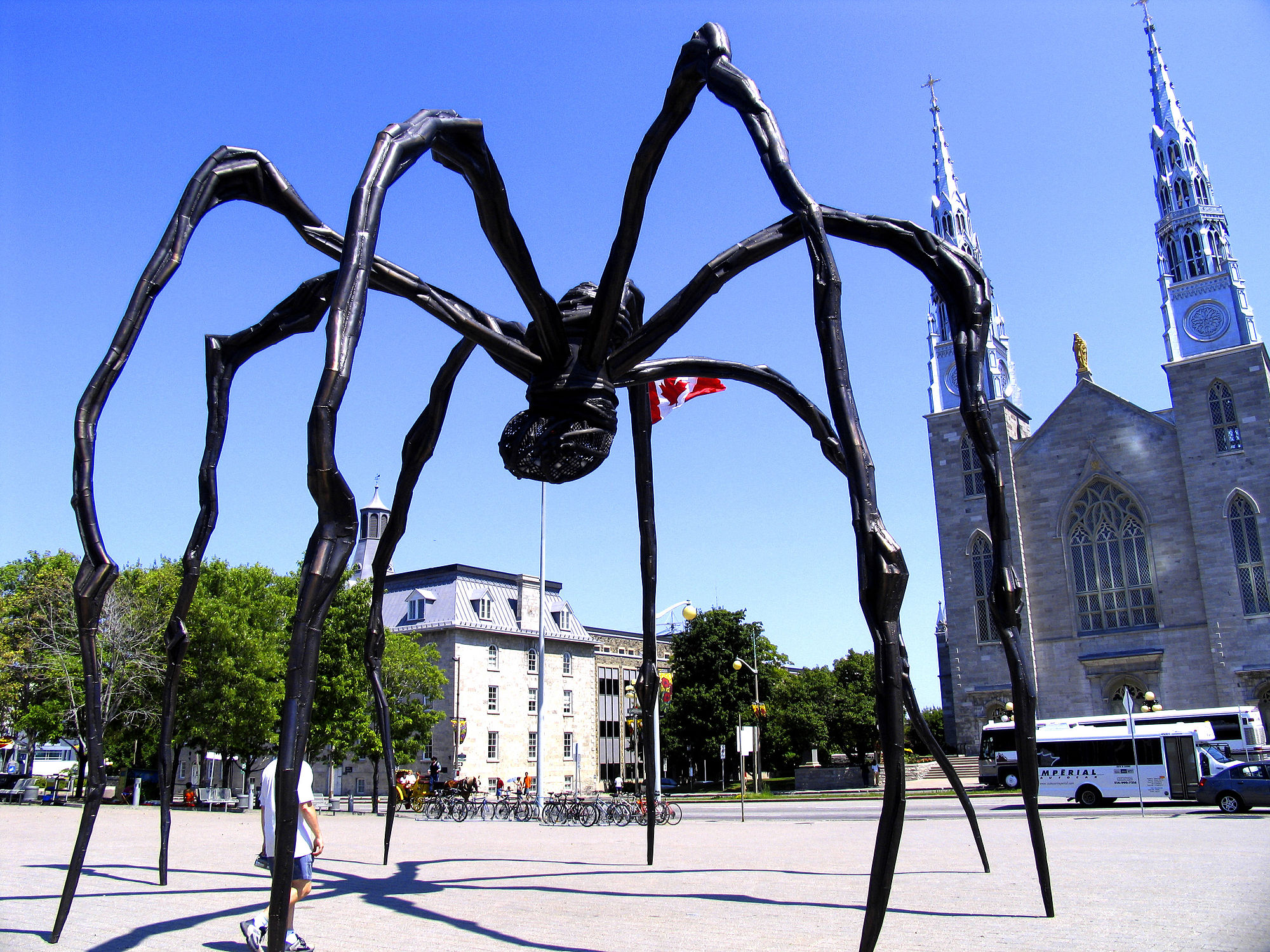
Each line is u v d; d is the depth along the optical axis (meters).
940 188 66.62
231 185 8.16
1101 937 7.30
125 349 7.61
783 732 67.44
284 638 42.69
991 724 43.28
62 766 74.44
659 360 10.20
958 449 59.97
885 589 5.38
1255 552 50.50
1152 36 61.38
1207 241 55.31
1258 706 48.84
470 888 10.75
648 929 7.91
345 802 50.19
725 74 7.19
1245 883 10.54
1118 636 53.78
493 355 9.26
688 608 39.94
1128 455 55.25
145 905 9.32
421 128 6.95
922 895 9.85
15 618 39.81
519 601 68.94
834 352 5.96
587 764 69.50
